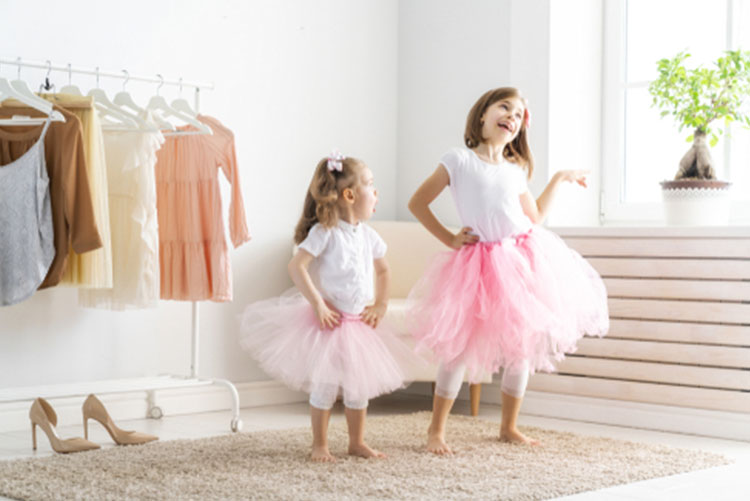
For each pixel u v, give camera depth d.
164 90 3.60
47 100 2.79
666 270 3.38
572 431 3.30
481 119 2.91
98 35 3.39
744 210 3.66
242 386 3.79
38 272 2.73
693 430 3.27
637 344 3.43
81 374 3.35
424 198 2.90
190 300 3.29
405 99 4.43
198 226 3.26
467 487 2.24
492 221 2.80
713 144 3.59
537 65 3.88
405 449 2.77
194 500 2.11
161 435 3.10
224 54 3.77
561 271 2.83
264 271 3.91
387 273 2.78
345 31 4.23
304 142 4.06
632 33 4.02
